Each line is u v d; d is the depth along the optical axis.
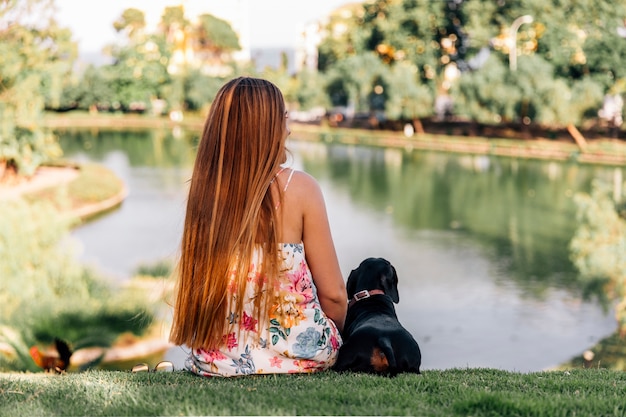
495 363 14.00
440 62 54.00
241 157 2.81
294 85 58.78
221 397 2.72
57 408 2.74
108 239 25.09
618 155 39.72
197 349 3.04
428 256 25.50
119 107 54.56
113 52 53.84
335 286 3.01
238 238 2.80
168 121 55.16
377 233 29.36
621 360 14.34
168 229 26.22
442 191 39.03
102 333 13.56
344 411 2.58
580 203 21.38
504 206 35.50
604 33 41.62
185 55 57.03
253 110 2.82
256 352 2.96
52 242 15.78
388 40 55.50
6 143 27.58
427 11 53.19
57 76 27.98
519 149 44.50
